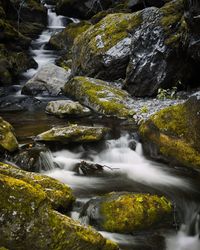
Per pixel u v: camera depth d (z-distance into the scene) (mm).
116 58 11594
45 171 6762
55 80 12492
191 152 6848
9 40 16234
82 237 4328
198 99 6934
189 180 6645
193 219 5680
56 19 22406
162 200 5535
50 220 4309
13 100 11383
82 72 12648
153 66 10289
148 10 11258
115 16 12820
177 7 10625
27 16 21000
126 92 10820
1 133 6879
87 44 12648
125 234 5109
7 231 4152
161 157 7375
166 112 7629
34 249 4211
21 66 14734
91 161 7359
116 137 8047
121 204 5270
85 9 22219
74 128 7707
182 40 9711
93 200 5469
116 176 6777
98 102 10031
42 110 10406
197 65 10125
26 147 7195
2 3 18281
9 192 4258
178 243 5254
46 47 18359
